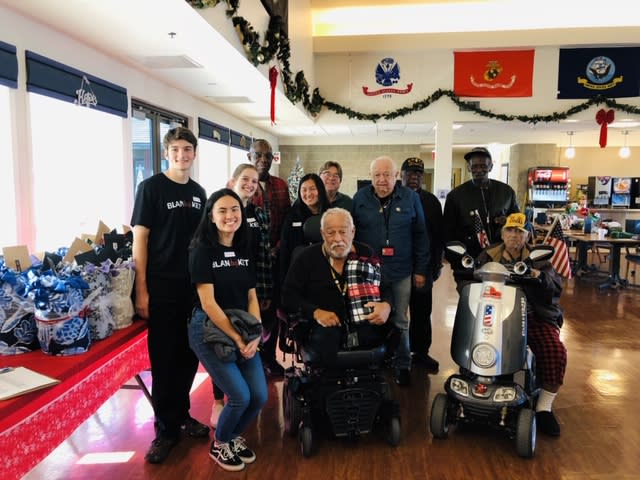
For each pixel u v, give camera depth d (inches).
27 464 64.6
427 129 354.6
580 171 472.1
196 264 87.4
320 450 98.9
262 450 99.0
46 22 119.3
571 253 396.8
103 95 146.3
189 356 100.3
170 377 96.2
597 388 130.0
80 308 78.6
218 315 86.6
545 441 102.7
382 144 410.9
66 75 128.3
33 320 79.0
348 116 295.7
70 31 126.1
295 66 234.7
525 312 98.5
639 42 268.7
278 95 211.5
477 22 292.8
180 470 91.5
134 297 96.0
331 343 93.5
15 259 83.9
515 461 95.0
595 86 277.7
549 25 288.5
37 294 75.7
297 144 417.4
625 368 144.6
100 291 85.6
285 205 143.6
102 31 125.8
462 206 137.3
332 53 291.9
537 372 107.1
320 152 416.8
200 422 108.1
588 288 265.6
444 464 93.9
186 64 159.6
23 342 77.9
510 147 477.1
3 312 77.3
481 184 136.3
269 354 138.0
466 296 103.7
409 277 128.6
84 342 79.2
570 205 375.6
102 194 154.9
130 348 98.6
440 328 186.4
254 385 90.7
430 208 143.6
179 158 95.1
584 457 96.5
